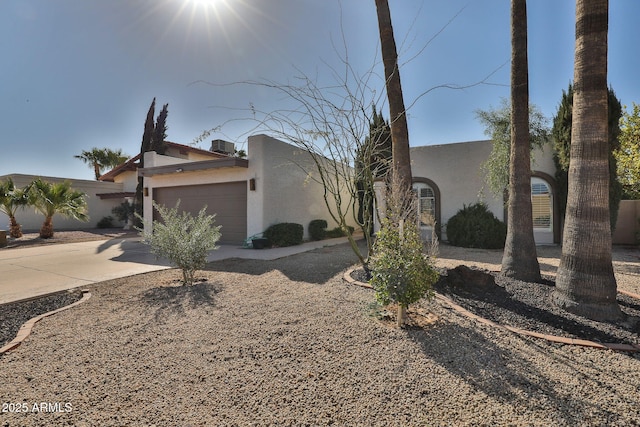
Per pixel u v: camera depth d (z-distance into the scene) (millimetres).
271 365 3033
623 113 11531
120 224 23578
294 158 13484
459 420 2256
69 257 9508
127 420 2281
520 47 5938
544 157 11922
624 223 12047
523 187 5910
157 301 5059
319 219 15195
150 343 3527
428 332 3727
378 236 4312
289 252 10383
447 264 7895
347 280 6176
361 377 2809
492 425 2205
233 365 3043
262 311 4535
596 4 4176
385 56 7426
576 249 4328
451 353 3229
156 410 2391
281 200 12805
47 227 14766
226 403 2469
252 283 6176
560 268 4570
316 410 2375
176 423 2250
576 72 4410
